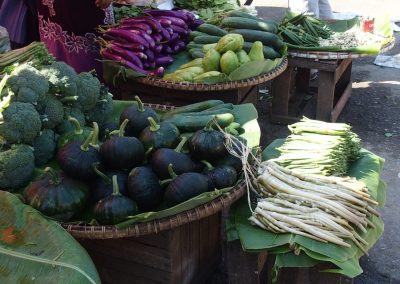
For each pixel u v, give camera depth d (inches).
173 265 87.9
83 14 134.3
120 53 138.4
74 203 79.4
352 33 180.1
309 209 80.0
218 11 191.9
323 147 92.8
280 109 180.9
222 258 113.7
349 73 191.5
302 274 78.9
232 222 85.6
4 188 85.9
